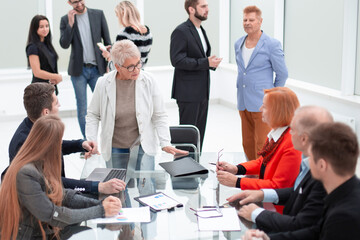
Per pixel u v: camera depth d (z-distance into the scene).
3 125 6.94
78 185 2.72
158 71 7.79
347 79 5.53
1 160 5.47
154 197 2.66
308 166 2.27
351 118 5.28
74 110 7.50
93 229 2.32
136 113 3.37
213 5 8.05
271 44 4.56
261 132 4.69
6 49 7.04
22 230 2.34
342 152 1.80
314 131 1.88
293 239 2.09
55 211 2.32
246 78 4.67
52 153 2.37
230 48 8.16
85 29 5.71
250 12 4.53
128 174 3.02
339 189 1.84
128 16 4.79
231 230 2.29
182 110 4.98
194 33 4.81
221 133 6.54
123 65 3.20
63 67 7.39
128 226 2.35
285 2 6.57
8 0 6.94
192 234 2.26
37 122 2.36
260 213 2.32
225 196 2.66
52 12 7.17
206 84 4.97
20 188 2.29
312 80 6.26
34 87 2.76
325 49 5.96
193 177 2.96
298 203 2.26
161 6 7.77
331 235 1.82
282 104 2.59
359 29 5.40
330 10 5.80
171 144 3.73
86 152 3.27
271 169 2.70
